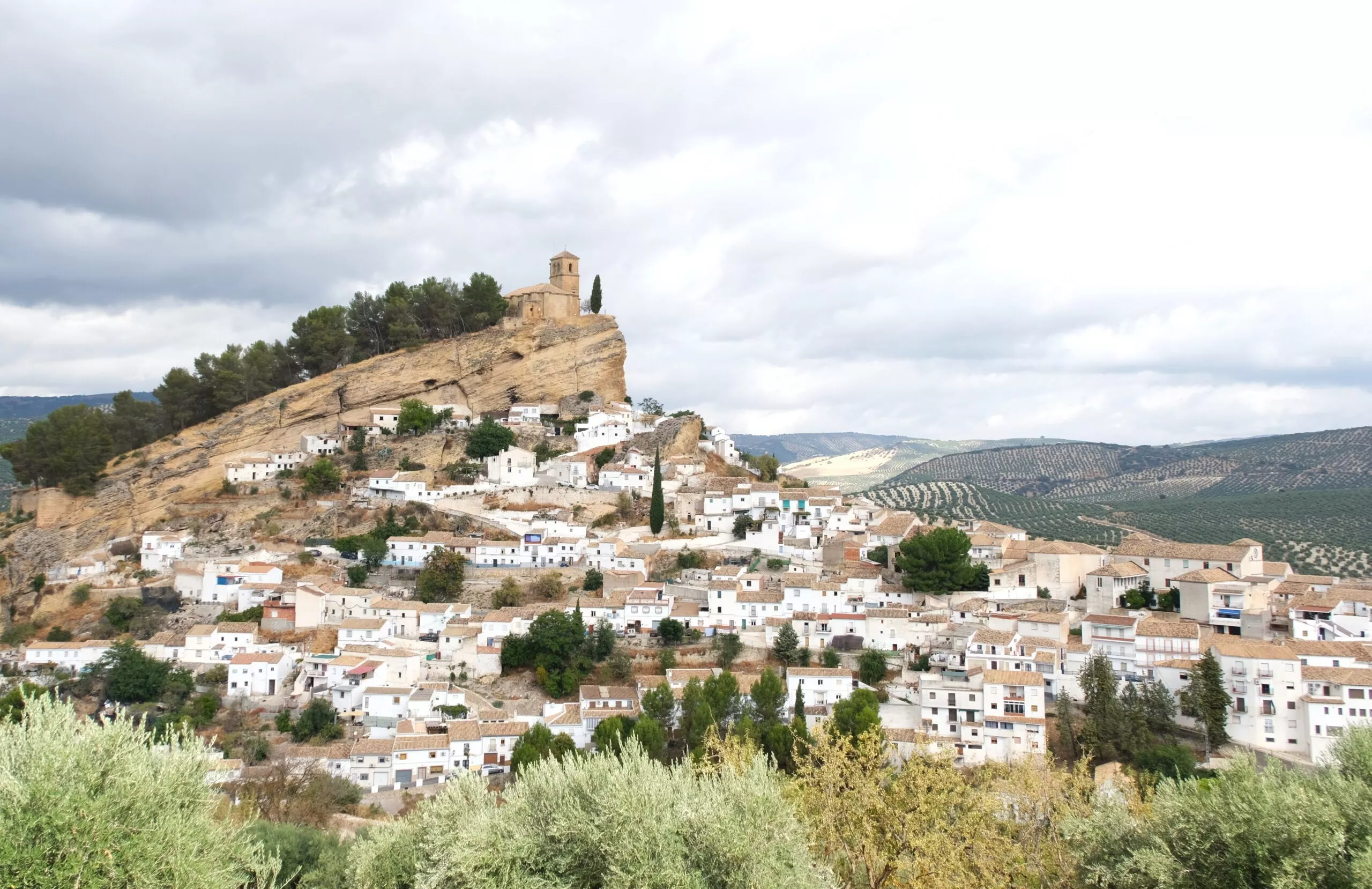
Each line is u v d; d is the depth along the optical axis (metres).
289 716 125.94
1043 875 55.06
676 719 114.88
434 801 55.22
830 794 55.78
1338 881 41.81
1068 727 107.56
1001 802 61.72
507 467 197.50
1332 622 119.31
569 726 117.12
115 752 37.72
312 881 58.00
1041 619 127.81
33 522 197.25
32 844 34.09
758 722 112.44
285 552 176.62
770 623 139.12
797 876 41.44
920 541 146.88
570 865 42.16
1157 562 141.88
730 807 43.00
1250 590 126.56
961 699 110.62
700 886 39.44
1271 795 44.75
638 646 141.25
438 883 42.75
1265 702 105.25
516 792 46.34
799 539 170.38
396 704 125.50
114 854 35.06
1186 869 45.31
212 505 194.62
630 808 41.56
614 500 190.00
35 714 38.16
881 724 102.69
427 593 158.62
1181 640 114.56
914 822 53.25
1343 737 54.94
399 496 190.38
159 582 168.50
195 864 37.16
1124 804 53.72
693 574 160.38
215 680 137.00
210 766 41.94
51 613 166.25
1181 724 107.94
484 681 137.12
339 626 143.00
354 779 109.81
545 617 138.12
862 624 135.88
